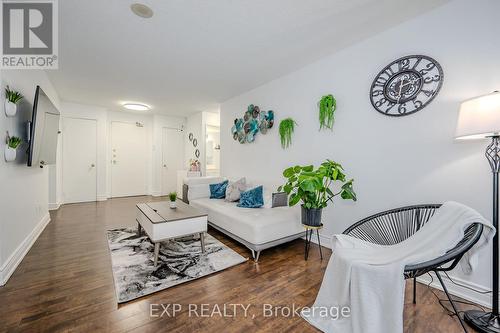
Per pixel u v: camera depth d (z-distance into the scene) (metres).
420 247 1.31
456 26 1.69
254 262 2.17
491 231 1.23
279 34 2.14
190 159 5.97
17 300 1.50
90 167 5.04
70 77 3.22
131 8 1.76
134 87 3.69
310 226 2.17
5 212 1.76
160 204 2.82
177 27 2.02
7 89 1.78
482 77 1.58
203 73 3.09
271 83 3.38
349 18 1.91
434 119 1.80
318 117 2.71
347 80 2.40
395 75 2.01
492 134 1.31
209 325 1.32
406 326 1.34
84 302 1.50
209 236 2.85
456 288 1.66
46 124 2.53
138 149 5.95
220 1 1.69
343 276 1.28
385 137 2.10
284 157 3.17
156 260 2.01
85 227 3.13
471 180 1.62
